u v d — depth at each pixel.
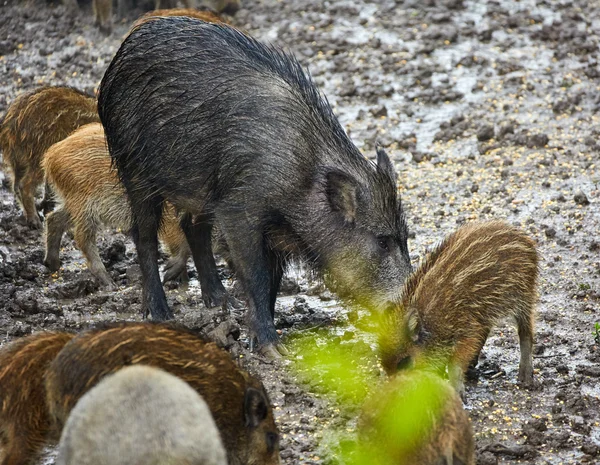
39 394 19.62
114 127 29.33
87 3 55.00
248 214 27.44
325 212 27.14
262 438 19.64
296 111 27.41
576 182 37.41
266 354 27.19
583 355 27.20
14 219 36.31
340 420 23.81
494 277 24.89
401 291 26.09
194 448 15.67
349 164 27.47
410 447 19.31
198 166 27.78
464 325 24.59
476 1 55.47
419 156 39.97
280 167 27.03
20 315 29.55
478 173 38.62
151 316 29.70
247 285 27.81
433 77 47.09
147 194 29.28
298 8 55.56
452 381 24.69
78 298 31.34
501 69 47.06
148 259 29.86
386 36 51.59
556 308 29.66
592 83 45.56
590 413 24.27
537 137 40.09
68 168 32.12
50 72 48.00
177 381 16.00
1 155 40.44
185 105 27.77
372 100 44.97
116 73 29.00
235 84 27.55
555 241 33.50
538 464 22.12
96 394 15.82
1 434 20.08
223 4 54.38
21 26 52.31
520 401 24.95
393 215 27.41
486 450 22.39
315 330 29.16
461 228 26.17
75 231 32.41
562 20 52.44
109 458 15.52
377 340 25.50
